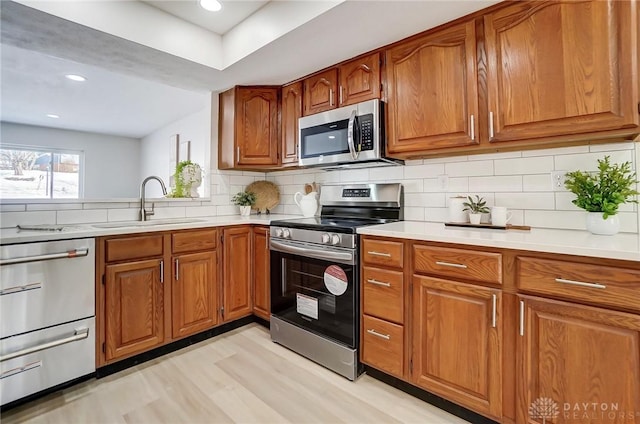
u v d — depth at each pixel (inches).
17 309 58.9
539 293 47.3
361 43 76.5
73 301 65.4
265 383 68.9
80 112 169.5
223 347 86.0
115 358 71.3
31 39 73.3
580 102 52.1
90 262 67.6
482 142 63.3
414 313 61.3
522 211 68.4
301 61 86.4
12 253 58.1
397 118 75.7
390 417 58.0
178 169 112.9
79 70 114.3
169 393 65.2
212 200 111.9
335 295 73.5
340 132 84.0
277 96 105.6
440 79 68.4
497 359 51.5
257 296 98.7
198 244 86.8
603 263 41.9
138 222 92.3
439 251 57.6
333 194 99.9
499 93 60.5
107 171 229.9
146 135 233.3
